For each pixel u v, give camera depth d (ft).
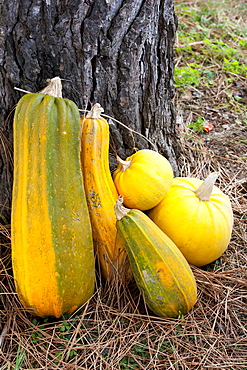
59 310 6.93
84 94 8.25
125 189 7.93
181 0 23.03
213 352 6.93
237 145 12.49
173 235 8.00
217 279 8.38
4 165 8.52
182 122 13.16
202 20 20.56
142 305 7.73
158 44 8.84
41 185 6.64
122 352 6.82
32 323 7.18
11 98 8.11
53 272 6.64
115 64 8.15
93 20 7.55
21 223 6.72
